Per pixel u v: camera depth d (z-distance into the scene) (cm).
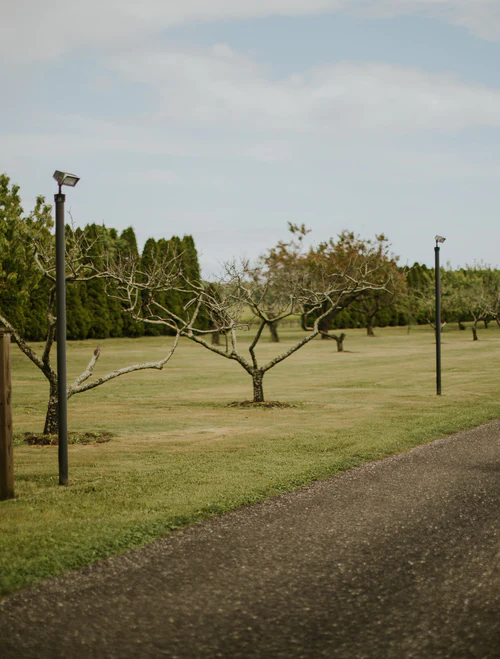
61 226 779
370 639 376
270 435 1158
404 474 825
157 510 646
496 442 1066
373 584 457
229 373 2766
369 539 559
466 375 2495
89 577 469
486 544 546
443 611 413
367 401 1706
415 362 3256
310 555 518
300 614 408
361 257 4809
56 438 1112
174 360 3566
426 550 530
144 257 5481
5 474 698
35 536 557
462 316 7956
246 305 1703
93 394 1956
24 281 2614
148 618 402
